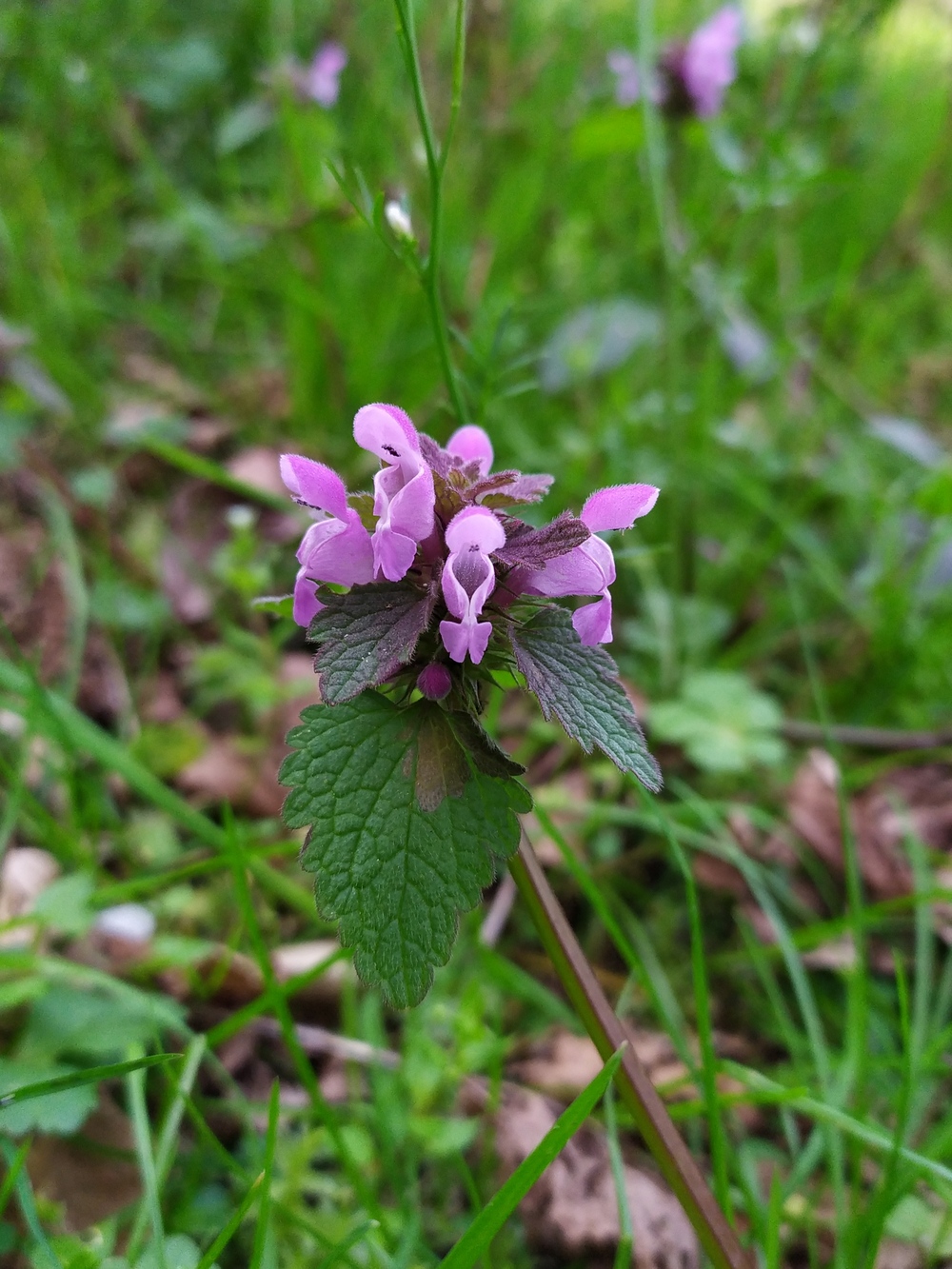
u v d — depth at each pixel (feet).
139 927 0.37
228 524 0.59
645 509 0.25
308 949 0.39
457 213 0.68
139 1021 0.31
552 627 0.23
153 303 0.70
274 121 0.74
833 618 0.61
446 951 0.22
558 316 0.72
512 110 0.75
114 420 0.61
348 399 0.63
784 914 0.45
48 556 0.50
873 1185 0.34
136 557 0.55
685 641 0.56
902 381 0.82
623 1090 0.25
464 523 0.22
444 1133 0.30
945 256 0.92
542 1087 0.36
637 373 0.69
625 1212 0.26
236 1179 0.31
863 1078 0.32
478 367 0.57
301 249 0.67
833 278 0.81
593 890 0.32
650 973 0.41
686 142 0.74
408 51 0.29
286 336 0.68
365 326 0.64
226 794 0.45
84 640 0.46
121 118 0.72
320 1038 0.36
